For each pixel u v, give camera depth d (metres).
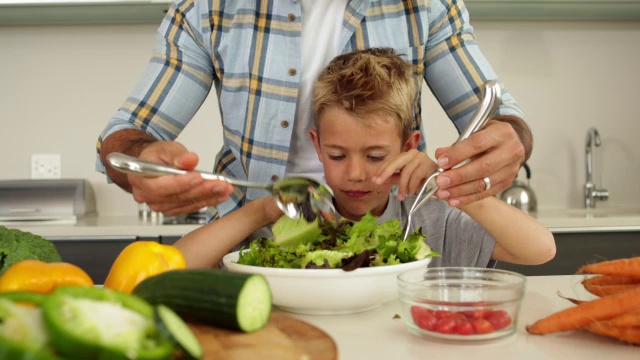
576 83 2.99
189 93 1.47
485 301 0.82
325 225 1.07
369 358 0.76
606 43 2.99
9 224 2.46
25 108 2.88
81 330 0.58
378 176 1.12
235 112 1.47
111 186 2.89
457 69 1.45
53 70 2.88
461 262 1.33
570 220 2.45
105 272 2.39
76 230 2.38
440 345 0.81
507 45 2.96
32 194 2.67
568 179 3.01
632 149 3.02
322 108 1.29
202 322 0.78
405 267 0.96
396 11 1.45
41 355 0.53
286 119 1.44
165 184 0.96
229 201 1.51
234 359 0.67
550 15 2.84
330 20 1.45
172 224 2.46
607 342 0.81
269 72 1.43
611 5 2.78
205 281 0.77
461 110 1.47
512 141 1.05
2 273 0.89
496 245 1.29
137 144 1.20
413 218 1.40
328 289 0.92
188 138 2.91
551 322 0.82
